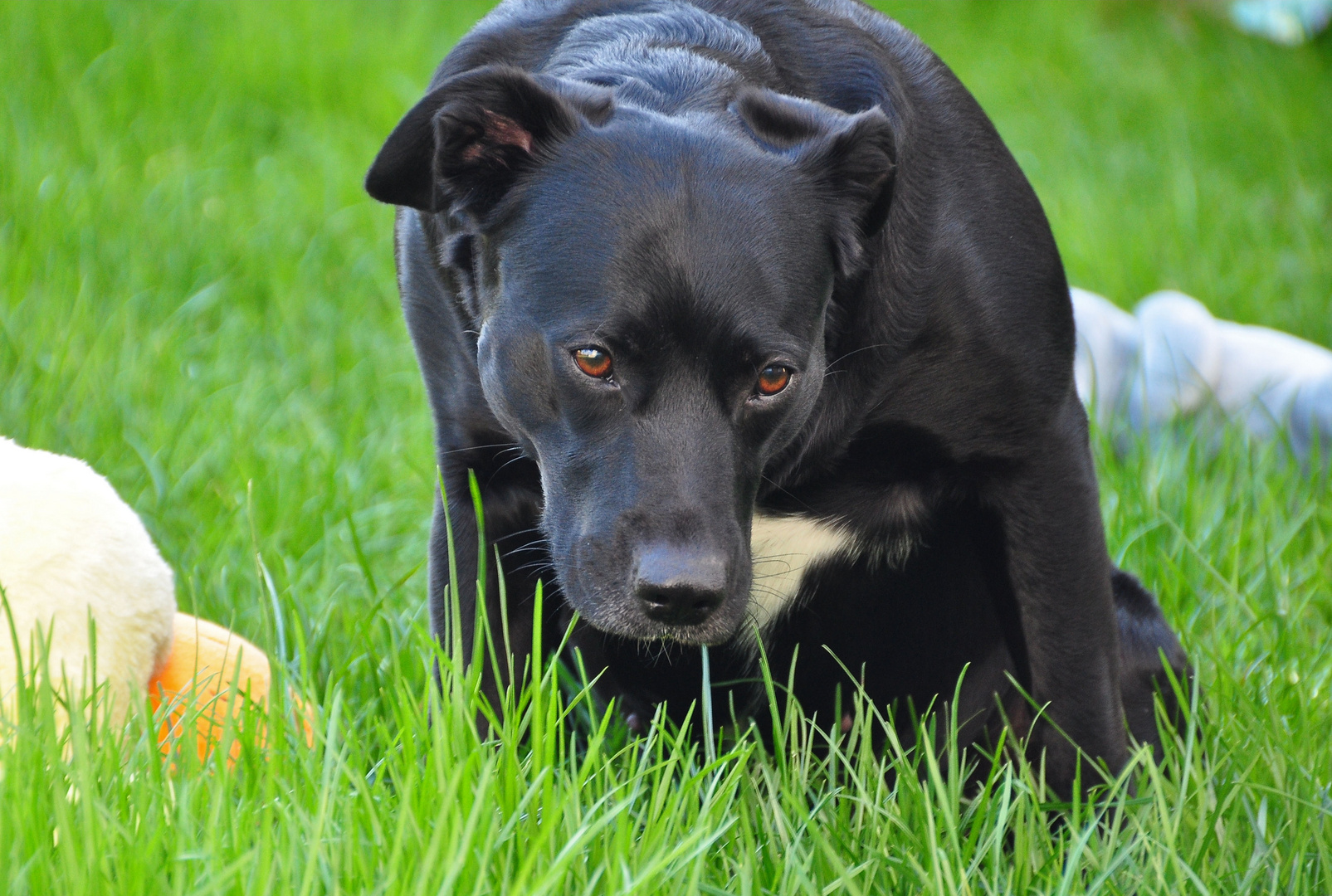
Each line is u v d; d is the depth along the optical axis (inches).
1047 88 539.8
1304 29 604.1
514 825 118.4
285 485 228.5
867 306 149.8
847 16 165.0
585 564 138.0
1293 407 272.7
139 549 148.3
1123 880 133.8
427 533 231.8
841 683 177.8
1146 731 173.8
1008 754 171.3
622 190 138.3
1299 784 145.2
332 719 121.0
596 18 164.6
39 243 312.7
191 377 268.7
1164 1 641.6
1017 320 153.2
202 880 107.3
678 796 124.6
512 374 143.6
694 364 136.2
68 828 106.7
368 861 113.4
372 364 292.5
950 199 152.8
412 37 467.8
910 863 125.5
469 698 134.1
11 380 255.6
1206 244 389.1
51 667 133.9
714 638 136.4
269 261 331.0
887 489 161.0
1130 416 278.7
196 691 140.9
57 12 431.8
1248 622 197.5
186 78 417.1
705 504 134.6
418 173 146.4
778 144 147.3
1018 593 160.2
